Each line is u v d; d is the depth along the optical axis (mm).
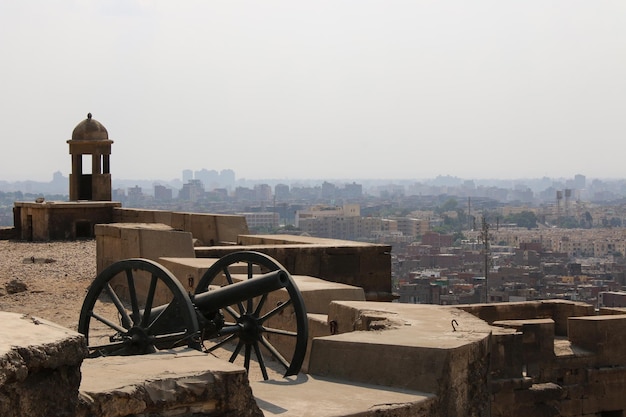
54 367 7277
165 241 24719
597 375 17609
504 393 15844
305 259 25750
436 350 11828
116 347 12422
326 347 12750
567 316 20000
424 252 186000
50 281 27391
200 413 8703
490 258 135375
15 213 44094
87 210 42531
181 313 12297
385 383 11953
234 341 17906
